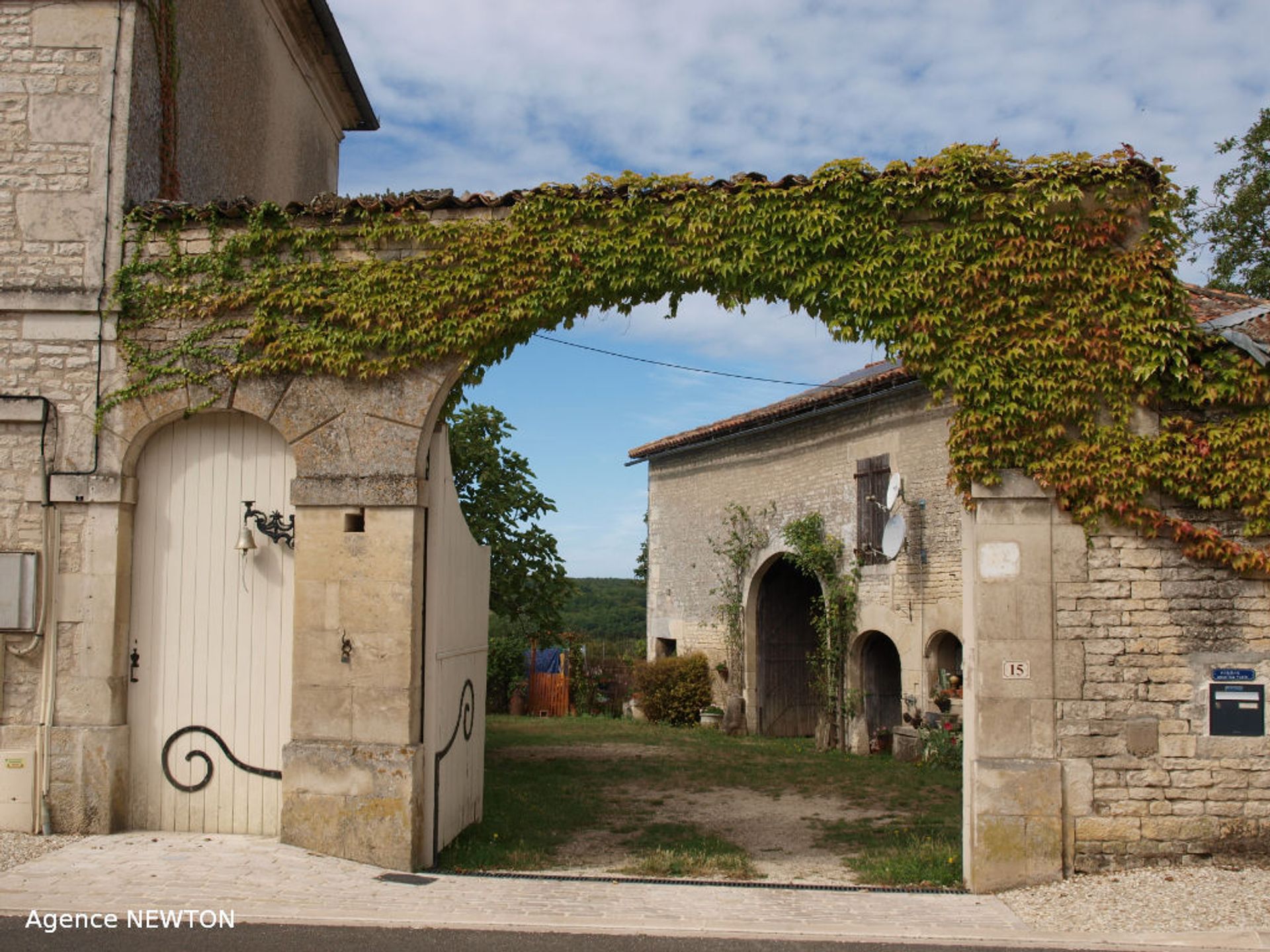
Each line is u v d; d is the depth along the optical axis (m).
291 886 6.61
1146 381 7.19
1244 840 6.98
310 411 7.71
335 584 7.57
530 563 13.73
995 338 7.29
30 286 7.90
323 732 7.46
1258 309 8.40
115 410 7.82
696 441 19.28
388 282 7.71
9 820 7.60
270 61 11.74
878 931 5.99
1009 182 7.36
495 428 13.84
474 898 6.54
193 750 7.79
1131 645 7.12
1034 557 7.18
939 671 13.41
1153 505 7.21
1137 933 5.92
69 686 7.70
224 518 7.93
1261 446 7.12
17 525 7.79
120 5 8.17
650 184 7.63
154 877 6.66
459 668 8.48
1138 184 7.30
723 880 7.22
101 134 8.04
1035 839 6.96
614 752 14.45
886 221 7.43
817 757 14.24
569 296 7.61
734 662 17.98
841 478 15.53
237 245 7.84
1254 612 7.09
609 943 5.75
